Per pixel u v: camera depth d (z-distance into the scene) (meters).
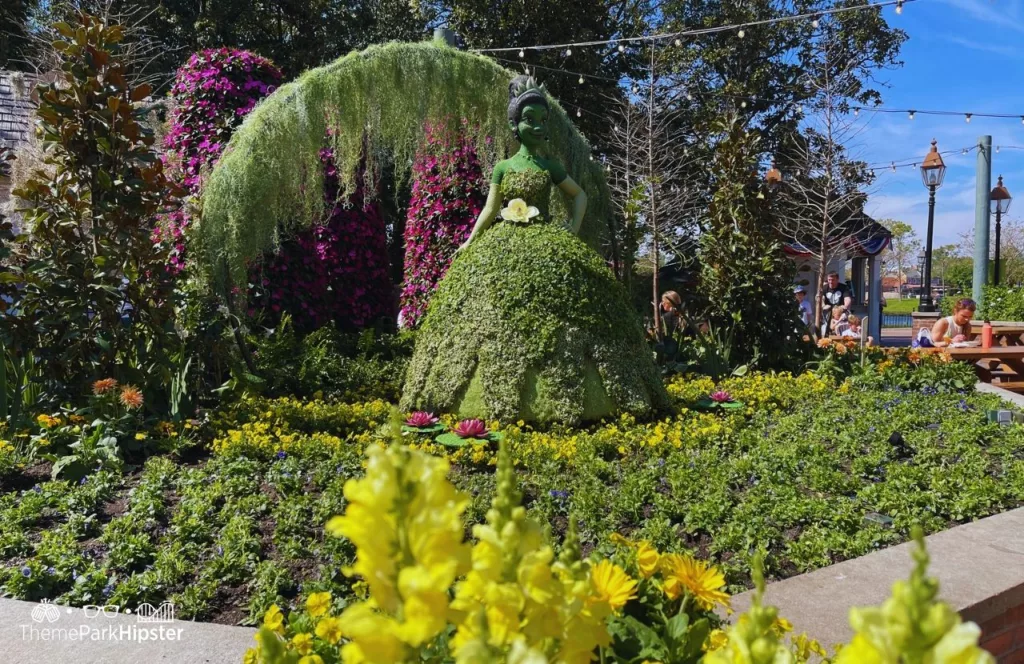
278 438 5.03
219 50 10.27
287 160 7.70
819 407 6.30
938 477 4.33
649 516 3.81
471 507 3.68
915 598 0.74
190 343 6.07
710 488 4.07
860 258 21.84
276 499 3.95
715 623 1.90
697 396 6.53
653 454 4.68
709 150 19.19
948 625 0.72
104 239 5.47
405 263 11.09
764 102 22.41
